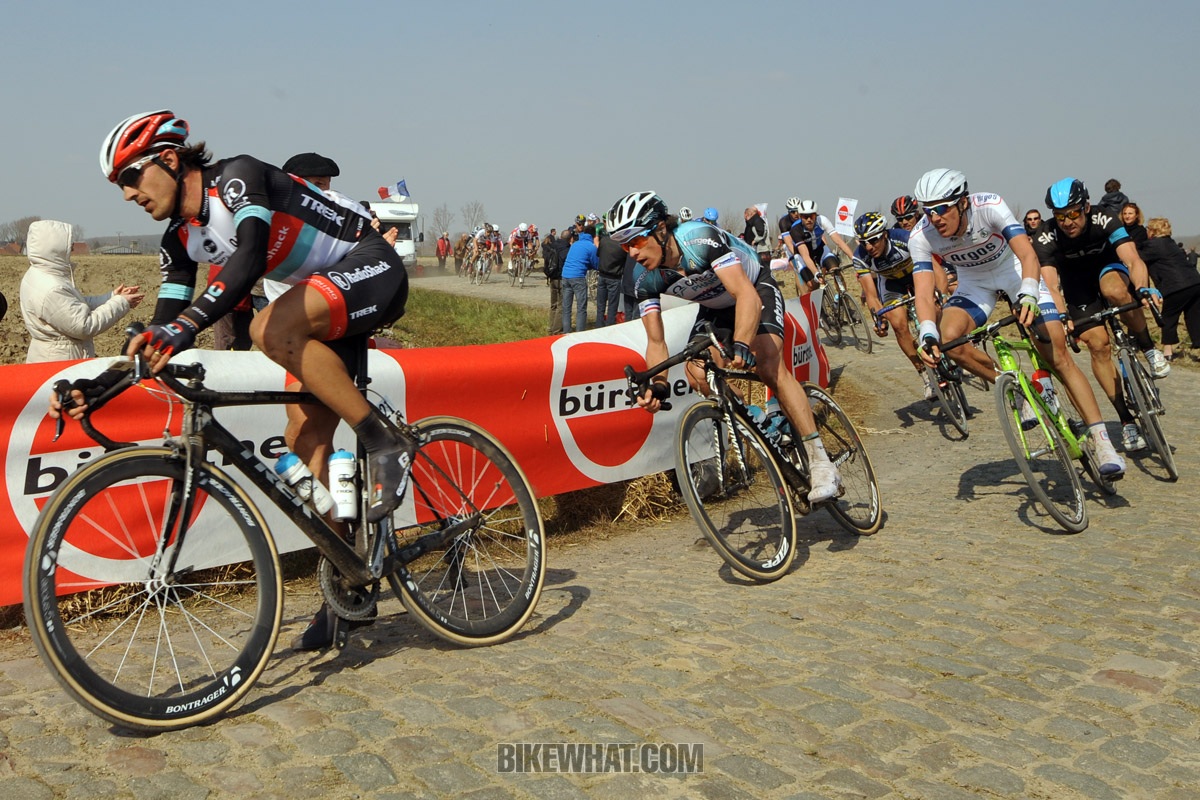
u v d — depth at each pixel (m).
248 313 5.29
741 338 3.75
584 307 11.35
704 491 4.30
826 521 4.89
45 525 2.26
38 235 4.42
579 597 3.66
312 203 2.68
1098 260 5.63
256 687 2.72
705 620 3.35
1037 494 4.31
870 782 2.23
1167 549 4.18
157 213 2.50
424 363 4.17
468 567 3.38
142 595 3.06
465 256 32.81
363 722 2.46
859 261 8.34
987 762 2.35
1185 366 9.93
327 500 2.74
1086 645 3.12
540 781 2.18
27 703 2.56
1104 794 2.22
